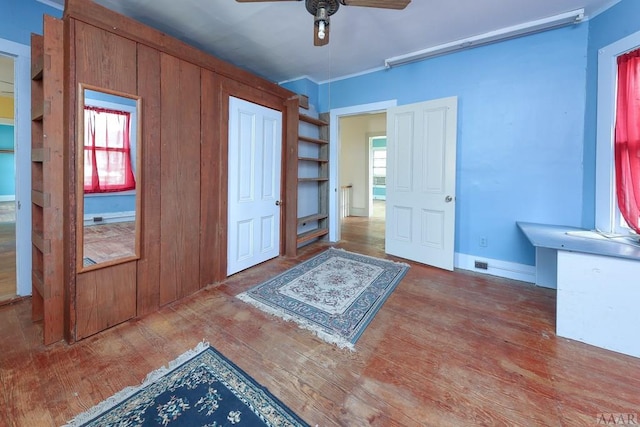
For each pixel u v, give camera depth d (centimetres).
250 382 146
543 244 192
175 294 239
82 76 175
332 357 167
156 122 215
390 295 254
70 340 178
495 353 171
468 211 319
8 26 215
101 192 191
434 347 177
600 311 176
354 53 330
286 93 354
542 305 234
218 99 267
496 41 289
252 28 273
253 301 239
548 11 243
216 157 270
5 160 805
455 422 123
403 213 360
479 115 305
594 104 242
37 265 202
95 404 131
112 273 196
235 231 300
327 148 444
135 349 173
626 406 131
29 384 143
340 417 125
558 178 270
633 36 204
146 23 263
